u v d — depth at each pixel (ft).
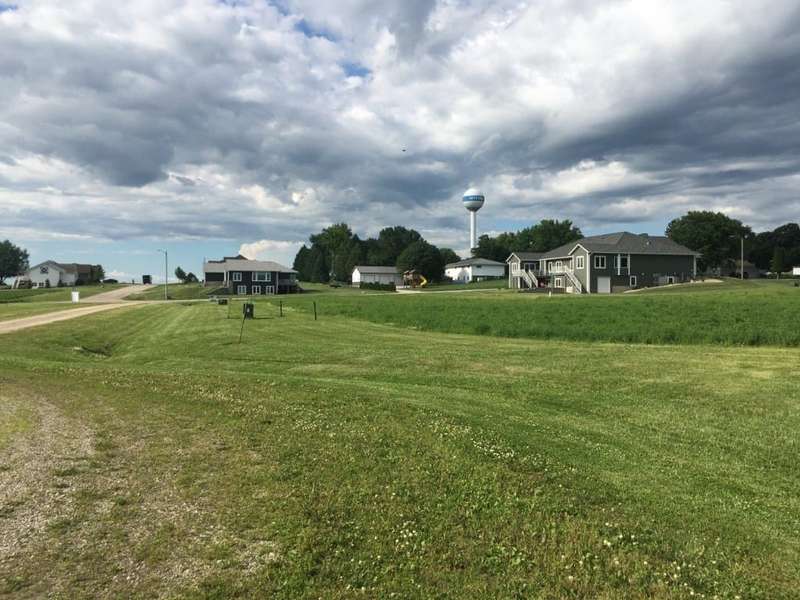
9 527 16.07
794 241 440.04
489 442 25.21
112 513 17.07
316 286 380.37
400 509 17.76
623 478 22.07
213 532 15.99
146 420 28.09
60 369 44.73
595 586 14.02
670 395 37.68
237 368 54.60
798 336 61.31
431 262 367.45
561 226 454.81
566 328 75.66
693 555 15.96
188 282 418.92
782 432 29.09
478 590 13.66
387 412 30.53
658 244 237.66
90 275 426.92
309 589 13.43
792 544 17.12
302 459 22.20
